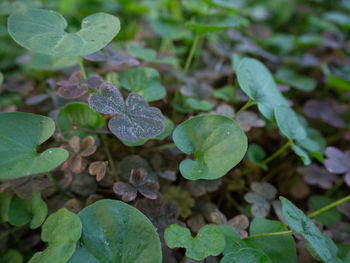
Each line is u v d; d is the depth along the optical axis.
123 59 0.11
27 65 0.15
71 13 0.19
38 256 0.07
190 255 0.07
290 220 0.08
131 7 0.18
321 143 0.13
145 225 0.08
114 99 0.09
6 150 0.08
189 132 0.09
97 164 0.09
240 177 0.12
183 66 0.18
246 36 0.20
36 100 0.12
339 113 0.15
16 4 0.14
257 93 0.11
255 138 0.13
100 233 0.07
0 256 0.09
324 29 0.22
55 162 0.07
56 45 0.08
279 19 0.24
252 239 0.09
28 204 0.09
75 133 0.10
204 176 0.08
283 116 0.10
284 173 0.13
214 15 0.13
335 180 0.12
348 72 0.18
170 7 0.18
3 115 0.08
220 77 0.16
